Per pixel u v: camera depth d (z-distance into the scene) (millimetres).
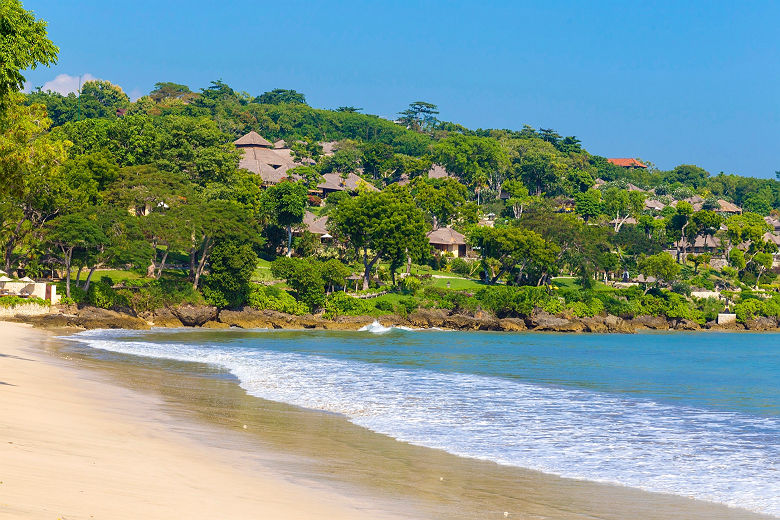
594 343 100812
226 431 27688
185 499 17141
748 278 178875
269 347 73625
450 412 35656
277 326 105125
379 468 23234
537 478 23266
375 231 123938
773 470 25172
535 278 143625
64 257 91812
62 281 97250
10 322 82938
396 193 159000
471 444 28141
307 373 50094
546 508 19734
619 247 167375
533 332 120125
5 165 50750
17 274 96438
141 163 132500
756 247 186250
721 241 193625
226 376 46688
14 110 77562
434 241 163125
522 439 29516
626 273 162875
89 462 19719
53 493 16078
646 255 163125
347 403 37156
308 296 111000
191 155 136125
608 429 32625
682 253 197000
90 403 31078
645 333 128875
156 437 25000
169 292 101250
